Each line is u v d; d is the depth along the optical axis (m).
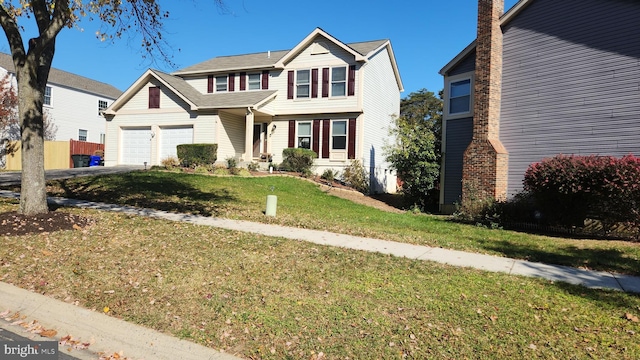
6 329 4.11
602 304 4.78
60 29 7.91
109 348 3.81
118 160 22.89
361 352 3.62
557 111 11.74
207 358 3.55
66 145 24.97
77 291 4.90
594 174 9.31
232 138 21.58
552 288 5.36
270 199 10.86
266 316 4.31
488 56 12.71
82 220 8.41
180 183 14.92
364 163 20.41
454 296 4.95
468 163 12.98
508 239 9.13
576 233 10.29
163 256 6.34
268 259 6.40
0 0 7.61
